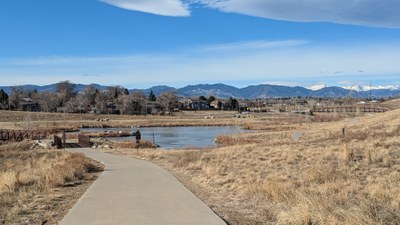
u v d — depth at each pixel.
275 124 81.00
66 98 160.12
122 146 41.66
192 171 18.19
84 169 18.55
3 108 136.38
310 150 20.81
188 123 99.44
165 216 9.02
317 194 10.72
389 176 13.20
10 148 36.88
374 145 20.34
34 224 8.69
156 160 25.27
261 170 16.41
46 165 20.12
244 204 10.59
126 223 8.39
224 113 153.62
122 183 14.50
